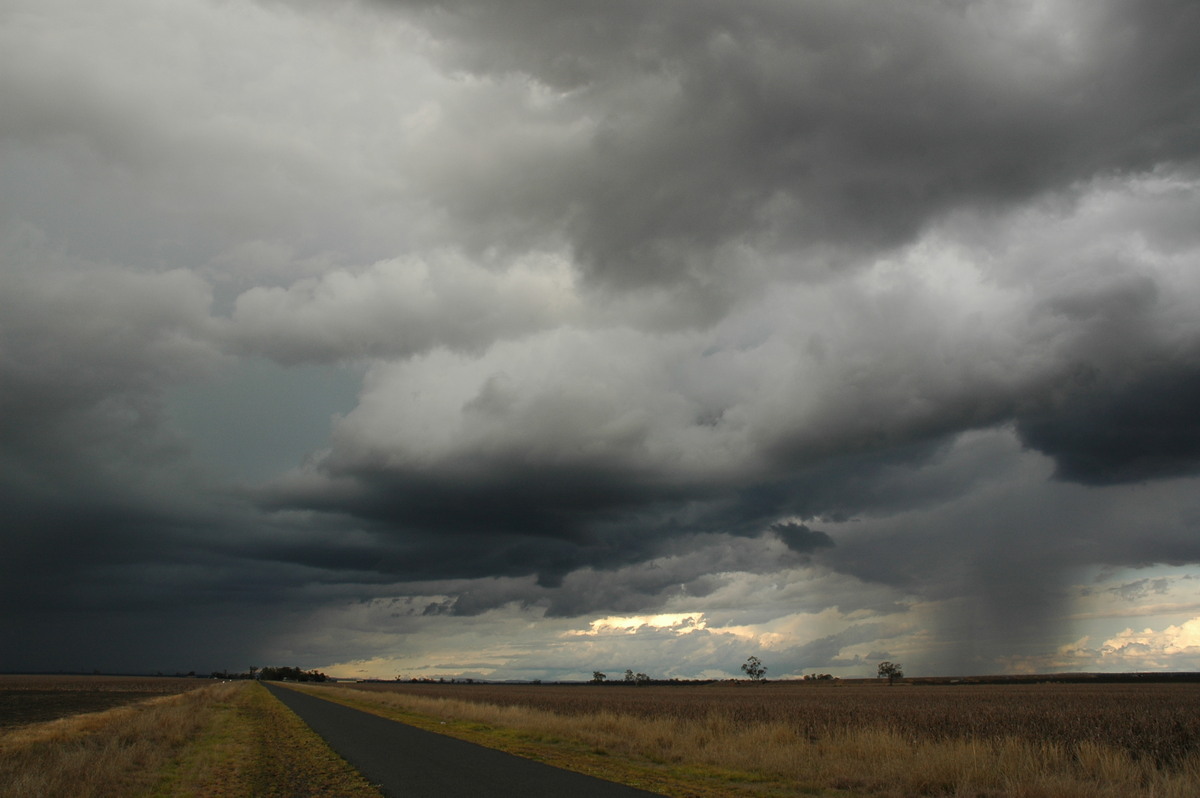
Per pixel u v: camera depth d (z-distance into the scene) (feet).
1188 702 150.20
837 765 57.47
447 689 430.61
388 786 43.91
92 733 85.92
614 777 49.14
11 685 369.09
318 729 91.15
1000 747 56.34
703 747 74.64
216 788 45.65
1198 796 44.42
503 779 46.78
